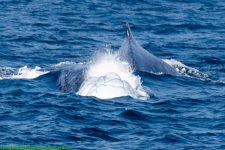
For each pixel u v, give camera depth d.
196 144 65.25
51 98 76.56
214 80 86.62
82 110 72.69
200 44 109.50
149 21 125.69
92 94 76.75
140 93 77.88
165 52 103.44
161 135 67.06
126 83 78.00
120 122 69.94
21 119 70.62
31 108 73.56
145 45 107.44
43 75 84.88
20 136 66.19
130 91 77.38
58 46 105.88
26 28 116.69
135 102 75.25
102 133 67.50
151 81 82.25
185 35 116.75
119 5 137.50
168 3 141.75
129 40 88.00
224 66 95.25
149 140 66.00
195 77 87.50
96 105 74.12
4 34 111.56
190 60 98.00
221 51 104.75
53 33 113.88
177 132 67.88
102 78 78.31
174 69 88.12
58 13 129.12
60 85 81.31
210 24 124.81
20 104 74.88
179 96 78.50
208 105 76.00
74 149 63.47
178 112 73.38
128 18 127.38
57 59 97.38
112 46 107.81
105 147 64.19
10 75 86.81
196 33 118.56
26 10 130.62
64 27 118.56
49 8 132.75
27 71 88.88
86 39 111.31
